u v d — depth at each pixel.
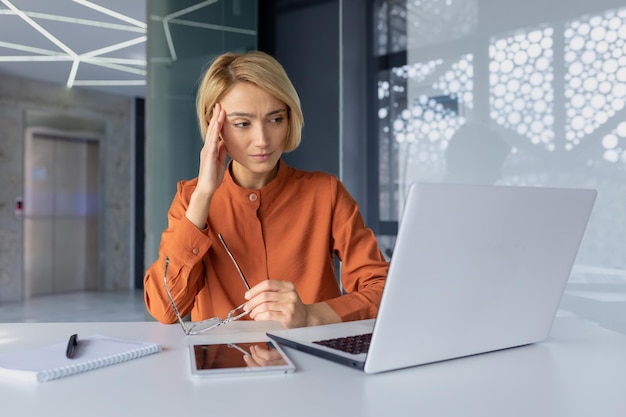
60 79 6.97
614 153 2.43
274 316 1.02
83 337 0.96
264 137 1.17
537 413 0.59
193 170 3.30
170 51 3.30
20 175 6.86
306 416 0.57
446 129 2.87
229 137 1.19
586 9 2.49
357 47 3.12
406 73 2.99
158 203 3.25
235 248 1.32
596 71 2.47
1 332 1.02
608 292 2.42
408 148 2.98
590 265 2.47
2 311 6.00
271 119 1.19
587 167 2.49
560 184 2.56
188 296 1.20
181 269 1.16
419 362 0.77
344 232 1.37
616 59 2.42
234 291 1.31
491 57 2.74
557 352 0.88
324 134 3.21
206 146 1.16
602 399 0.64
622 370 0.77
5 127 6.76
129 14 4.75
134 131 8.09
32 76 6.82
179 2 3.32
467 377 0.73
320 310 1.10
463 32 2.82
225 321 1.03
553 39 2.57
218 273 1.31
